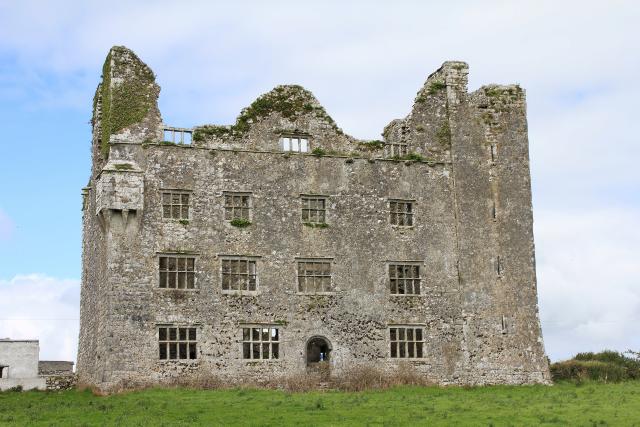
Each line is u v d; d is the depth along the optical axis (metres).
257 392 45.28
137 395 43.72
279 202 51.97
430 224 54.66
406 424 33.47
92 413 37.09
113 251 48.34
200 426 32.97
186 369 48.38
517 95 58.12
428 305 53.59
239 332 49.72
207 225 50.34
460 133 56.41
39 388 53.47
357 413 36.44
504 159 56.94
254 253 50.84
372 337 52.06
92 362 51.50
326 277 52.09
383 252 53.34
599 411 37.09
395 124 59.03
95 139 54.84
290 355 50.34
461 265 54.72
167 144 50.50
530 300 55.66
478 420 34.56
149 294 48.50
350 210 53.25
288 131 53.09
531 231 56.59
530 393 47.38
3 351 55.97
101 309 48.97
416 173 55.03
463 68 57.31
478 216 55.69
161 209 49.72
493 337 54.34
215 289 49.78
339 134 54.19
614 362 60.62
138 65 51.16
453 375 53.12
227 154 51.56
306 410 37.41
